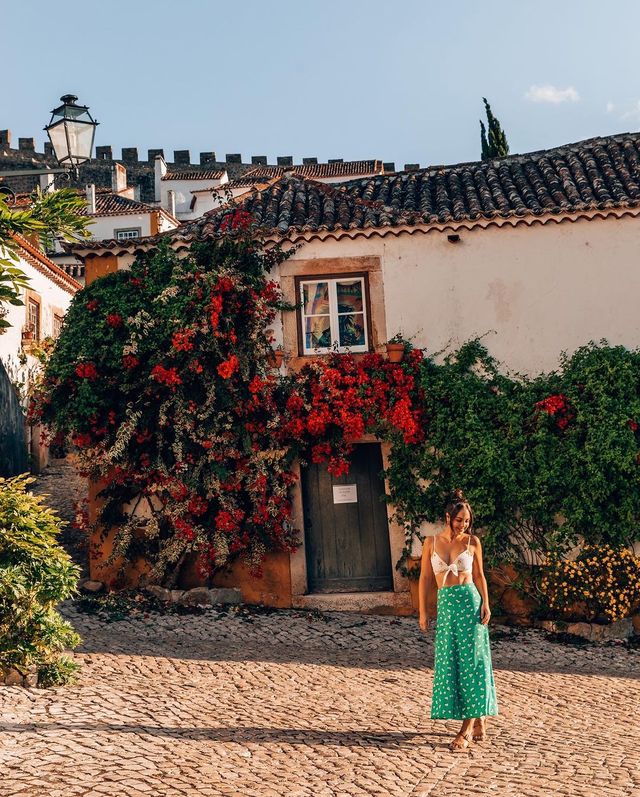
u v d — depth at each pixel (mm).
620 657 10703
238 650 10219
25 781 5398
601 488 12016
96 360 12555
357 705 8055
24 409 18672
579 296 12883
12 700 7219
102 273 13227
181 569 12562
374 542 12898
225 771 5922
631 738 7215
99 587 12508
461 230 13000
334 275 13094
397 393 12500
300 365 12891
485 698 6750
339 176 49625
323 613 12281
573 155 15195
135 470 12555
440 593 7012
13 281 11055
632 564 11789
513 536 12328
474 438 12258
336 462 12547
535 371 12781
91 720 6840
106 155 60031
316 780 5879
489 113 28078
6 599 7922
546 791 5742
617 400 12227
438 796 5645
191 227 13383
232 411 12547
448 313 12922
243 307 12688
